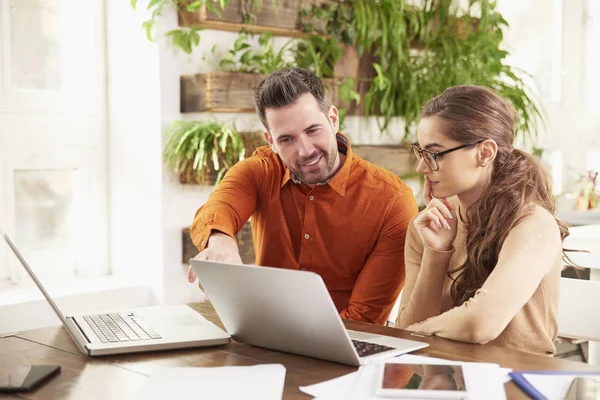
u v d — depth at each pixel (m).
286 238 2.18
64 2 2.94
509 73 3.80
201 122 2.88
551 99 4.22
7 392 1.28
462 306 1.58
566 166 4.20
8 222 2.84
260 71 3.04
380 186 2.12
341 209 2.12
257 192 2.19
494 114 1.70
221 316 1.59
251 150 2.92
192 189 2.98
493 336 1.53
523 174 1.69
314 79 1.96
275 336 1.49
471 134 1.67
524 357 1.44
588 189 3.76
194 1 2.84
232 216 2.09
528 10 4.23
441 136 1.69
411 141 3.63
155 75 2.85
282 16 3.04
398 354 1.45
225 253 1.88
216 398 1.22
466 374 1.29
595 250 2.44
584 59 4.13
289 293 1.38
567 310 1.95
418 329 1.66
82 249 3.05
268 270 1.38
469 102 1.68
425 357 1.43
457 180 1.69
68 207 3.01
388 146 3.47
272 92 1.92
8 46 2.79
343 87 3.28
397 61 3.46
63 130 2.96
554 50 4.20
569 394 1.20
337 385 1.27
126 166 3.02
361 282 2.11
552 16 4.19
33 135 2.88
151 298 2.96
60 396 1.26
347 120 3.45
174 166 2.87
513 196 1.67
